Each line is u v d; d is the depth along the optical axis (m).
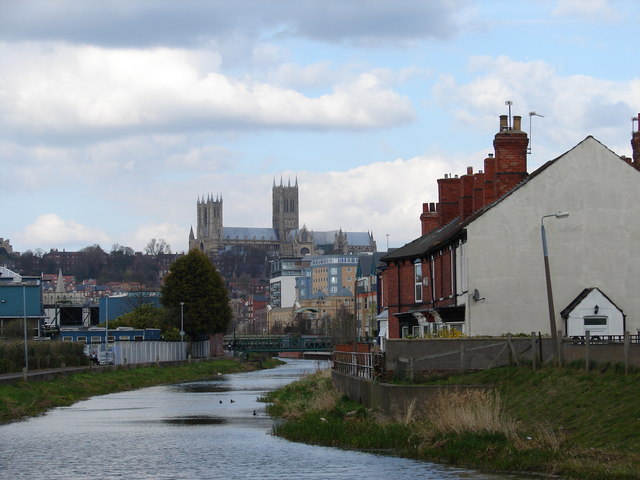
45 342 131.12
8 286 180.50
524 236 72.31
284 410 79.06
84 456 53.25
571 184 72.75
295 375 171.88
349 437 55.62
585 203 72.75
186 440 60.38
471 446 48.06
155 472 47.34
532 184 72.62
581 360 56.12
